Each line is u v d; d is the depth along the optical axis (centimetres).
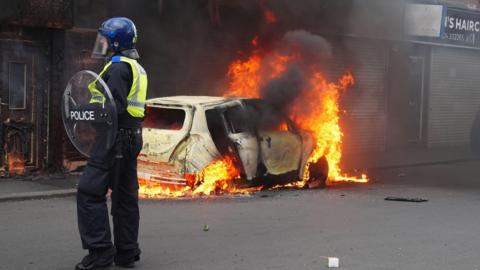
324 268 564
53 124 1123
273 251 620
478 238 696
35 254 589
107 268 540
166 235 678
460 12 1823
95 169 514
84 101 518
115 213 538
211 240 660
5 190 945
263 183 971
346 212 835
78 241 641
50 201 891
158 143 905
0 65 1062
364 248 639
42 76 1110
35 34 1095
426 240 681
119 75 517
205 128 913
